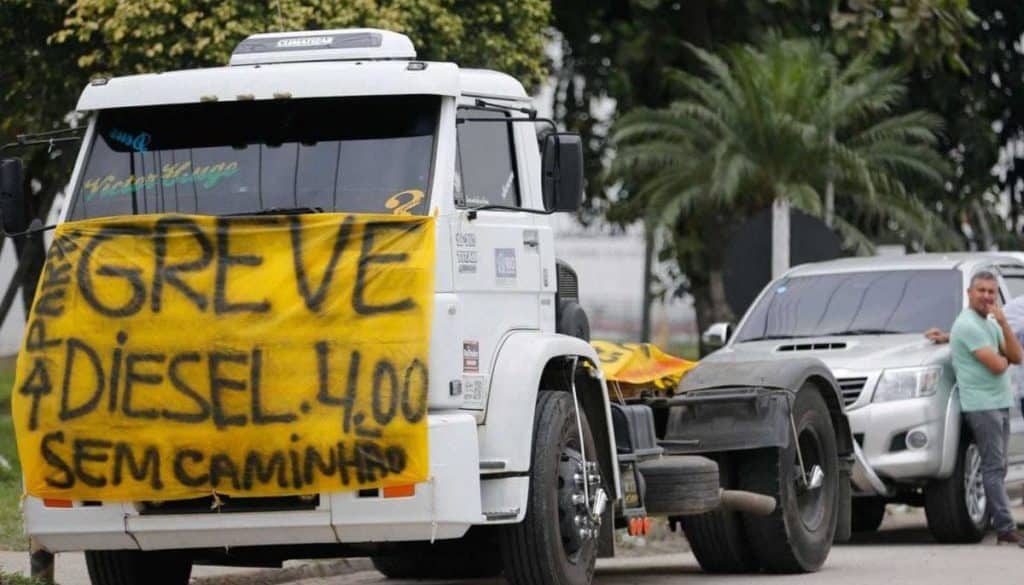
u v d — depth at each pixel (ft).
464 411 72.84
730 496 93.15
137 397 71.05
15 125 152.56
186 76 75.15
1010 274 130.11
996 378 112.78
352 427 69.56
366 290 70.38
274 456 70.18
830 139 181.57
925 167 191.42
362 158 73.61
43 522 72.84
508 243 77.36
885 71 184.44
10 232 76.38
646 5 187.83
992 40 213.87
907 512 146.51
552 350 77.41
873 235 201.05
